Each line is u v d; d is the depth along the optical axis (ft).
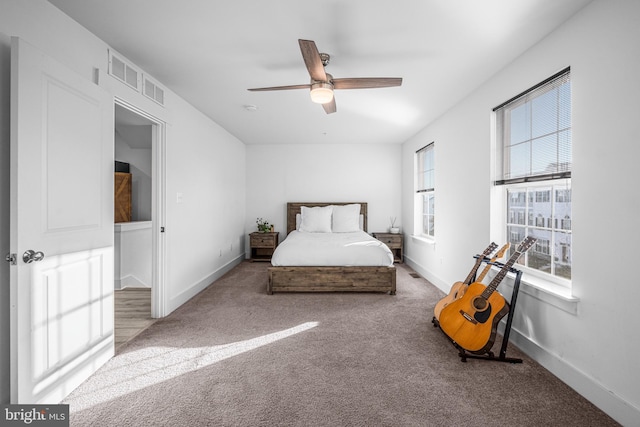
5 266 5.17
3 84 5.08
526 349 7.57
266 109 12.75
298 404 5.63
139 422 5.16
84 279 6.35
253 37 7.22
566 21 6.49
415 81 9.74
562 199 6.98
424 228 16.94
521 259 8.48
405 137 18.20
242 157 19.74
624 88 5.20
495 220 9.34
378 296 12.41
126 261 14.37
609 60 5.47
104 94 6.96
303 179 20.31
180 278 11.32
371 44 7.51
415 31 6.95
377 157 20.24
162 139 10.03
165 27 6.79
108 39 7.24
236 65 8.66
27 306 5.03
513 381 6.40
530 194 8.08
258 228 19.86
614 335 5.33
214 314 10.41
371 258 12.80
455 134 11.96
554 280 7.16
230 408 5.52
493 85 9.25
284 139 18.78
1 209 5.11
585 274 5.93
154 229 10.05
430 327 9.29
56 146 5.61
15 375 4.87
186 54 8.01
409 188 18.44
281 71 9.07
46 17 5.83
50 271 5.49
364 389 6.11
